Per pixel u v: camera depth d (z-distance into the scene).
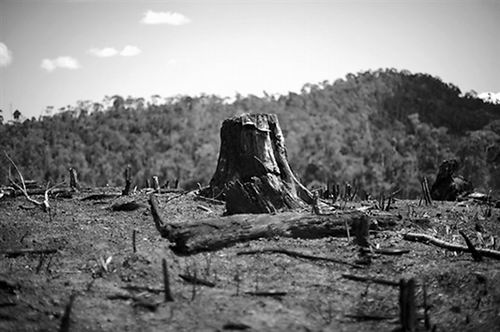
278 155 12.80
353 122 129.50
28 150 81.94
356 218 10.32
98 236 10.23
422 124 119.38
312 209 11.64
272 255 9.20
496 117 124.88
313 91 155.12
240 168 13.14
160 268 8.56
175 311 7.29
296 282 8.30
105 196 14.62
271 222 9.98
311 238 10.03
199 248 9.25
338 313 7.51
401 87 151.75
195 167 93.88
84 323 6.96
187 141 112.12
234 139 13.30
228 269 8.66
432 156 97.06
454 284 8.23
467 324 7.29
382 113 135.12
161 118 122.69
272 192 11.90
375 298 7.98
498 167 49.50
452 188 16.91
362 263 8.99
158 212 11.62
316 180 90.56
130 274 8.35
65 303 7.35
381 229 10.94
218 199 13.76
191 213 12.52
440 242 9.94
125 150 103.31
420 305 7.87
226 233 9.57
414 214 12.87
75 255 9.11
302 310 7.50
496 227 11.92
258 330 6.91
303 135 116.50
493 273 8.39
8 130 90.94
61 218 11.73
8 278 7.71
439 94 150.62
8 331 6.66
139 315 7.21
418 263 9.10
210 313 7.26
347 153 107.00
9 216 11.73
